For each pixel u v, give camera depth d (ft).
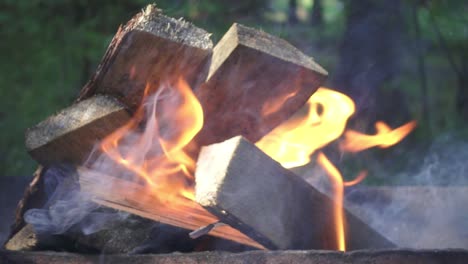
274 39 4.96
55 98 10.34
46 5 10.73
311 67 4.95
